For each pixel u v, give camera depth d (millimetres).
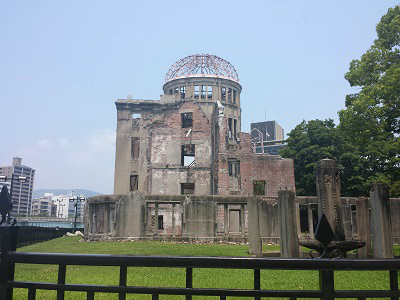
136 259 2865
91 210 28906
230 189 38031
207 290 2787
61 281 2988
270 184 38500
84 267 12375
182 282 9109
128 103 47844
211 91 54406
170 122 44562
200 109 44688
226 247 20641
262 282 9203
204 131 44094
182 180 42750
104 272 11180
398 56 23422
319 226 3020
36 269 12000
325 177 14859
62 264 3002
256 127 97500
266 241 26266
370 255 16453
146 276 10180
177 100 45344
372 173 42312
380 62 24000
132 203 26719
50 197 168500
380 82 22766
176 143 44031
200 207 26516
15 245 3260
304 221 41125
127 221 26500
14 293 7766
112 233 26547
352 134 24047
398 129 22969
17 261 3078
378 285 8711
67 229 45594
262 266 2744
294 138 47344
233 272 10984
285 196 14727
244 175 38188
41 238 29000
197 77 54000
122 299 2855
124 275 2893
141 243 22938
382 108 21953
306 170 45562
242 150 39188
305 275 10492
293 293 2740
